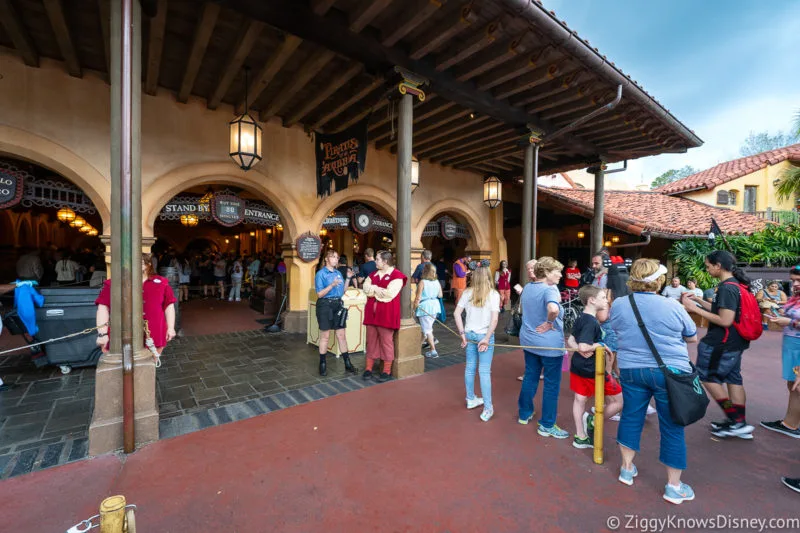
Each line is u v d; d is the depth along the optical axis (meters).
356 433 3.33
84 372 4.89
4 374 4.80
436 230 10.63
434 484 2.62
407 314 5.00
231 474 2.69
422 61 4.85
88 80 5.62
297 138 7.60
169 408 3.84
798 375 3.16
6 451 2.96
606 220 10.45
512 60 4.94
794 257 9.47
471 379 3.86
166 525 2.19
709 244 9.98
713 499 2.48
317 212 7.88
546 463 2.90
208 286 13.73
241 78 5.78
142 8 3.33
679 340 2.47
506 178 11.04
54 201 5.56
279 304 8.70
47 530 2.12
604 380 3.13
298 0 3.85
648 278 2.57
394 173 9.16
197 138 6.55
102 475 2.66
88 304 4.87
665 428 2.46
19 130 5.12
